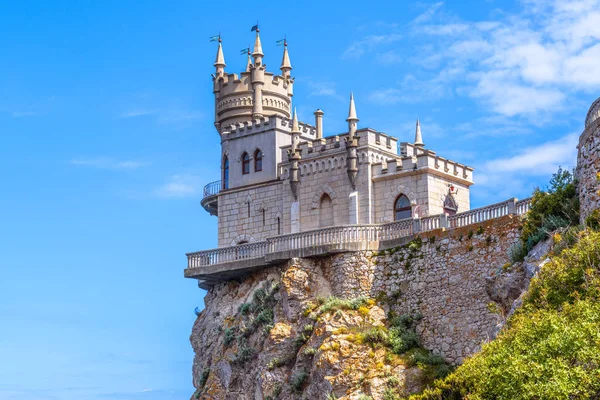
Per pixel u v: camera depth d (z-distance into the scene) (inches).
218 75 3511.3
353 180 3011.8
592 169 2277.3
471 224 2632.9
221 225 3277.6
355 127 3043.8
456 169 3026.6
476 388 2003.0
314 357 2664.9
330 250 2822.3
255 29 3472.0
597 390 1793.8
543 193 2485.2
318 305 2792.8
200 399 3009.4
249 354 2903.5
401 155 3235.7
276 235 3129.9
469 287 2588.6
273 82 3462.1
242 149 3277.6
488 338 2433.6
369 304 2736.2
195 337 3225.9
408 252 2741.1
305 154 3129.9
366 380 2554.1
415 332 2659.9
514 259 2458.2
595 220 2193.7
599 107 2321.6
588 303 1899.6
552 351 1852.9
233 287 3117.6
